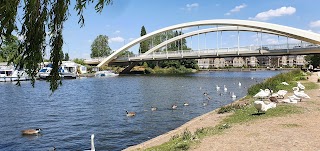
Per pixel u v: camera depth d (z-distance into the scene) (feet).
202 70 489.26
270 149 30.25
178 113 77.87
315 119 44.32
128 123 65.77
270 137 34.76
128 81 223.30
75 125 64.95
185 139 36.68
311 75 170.30
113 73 322.34
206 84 182.80
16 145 49.34
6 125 65.98
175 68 390.63
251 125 42.11
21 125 65.87
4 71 232.94
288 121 43.29
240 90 142.51
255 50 232.53
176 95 122.83
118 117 73.41
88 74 322.75
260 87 97.55
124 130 58.95
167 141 40.63
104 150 46.01
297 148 30.19
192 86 168.55
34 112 84.58
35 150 46.47
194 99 108.27
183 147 32.81
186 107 88.58
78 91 149.28
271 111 51.57
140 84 191.01
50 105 99.19
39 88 168.35
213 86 167.02
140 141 50.62
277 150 29.86
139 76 303.48
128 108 88.38
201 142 34.45
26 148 47.60
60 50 14.52
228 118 51.37
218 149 31.24
